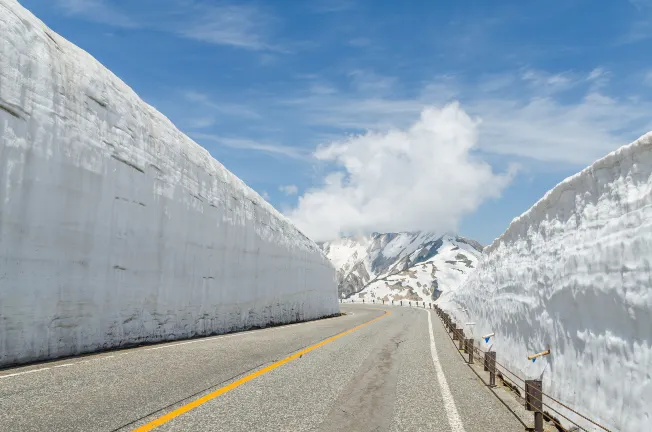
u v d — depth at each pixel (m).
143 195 12.78
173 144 15.20
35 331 8.64
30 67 9.12
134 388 6.29
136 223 12.37
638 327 4.25
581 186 6.18
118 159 11.76
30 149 8.84
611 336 4.77
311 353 11.13
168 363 8.65
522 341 8.41
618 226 4.89
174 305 14.13
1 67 8.38
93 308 10.41
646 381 4.02
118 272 11.43
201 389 6.46
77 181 10.12
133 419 4.81
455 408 6.26
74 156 10.08
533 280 8.08
